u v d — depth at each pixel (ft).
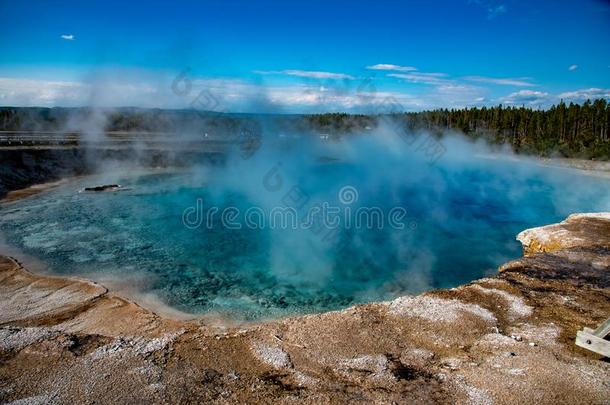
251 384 43.09
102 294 70.59
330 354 49.37
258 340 53.21
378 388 42.11
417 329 55.21
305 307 70.85
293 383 43.37
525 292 65.82
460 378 43.60
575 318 56.65
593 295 64.08
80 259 88.58
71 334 54.60
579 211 150.30
